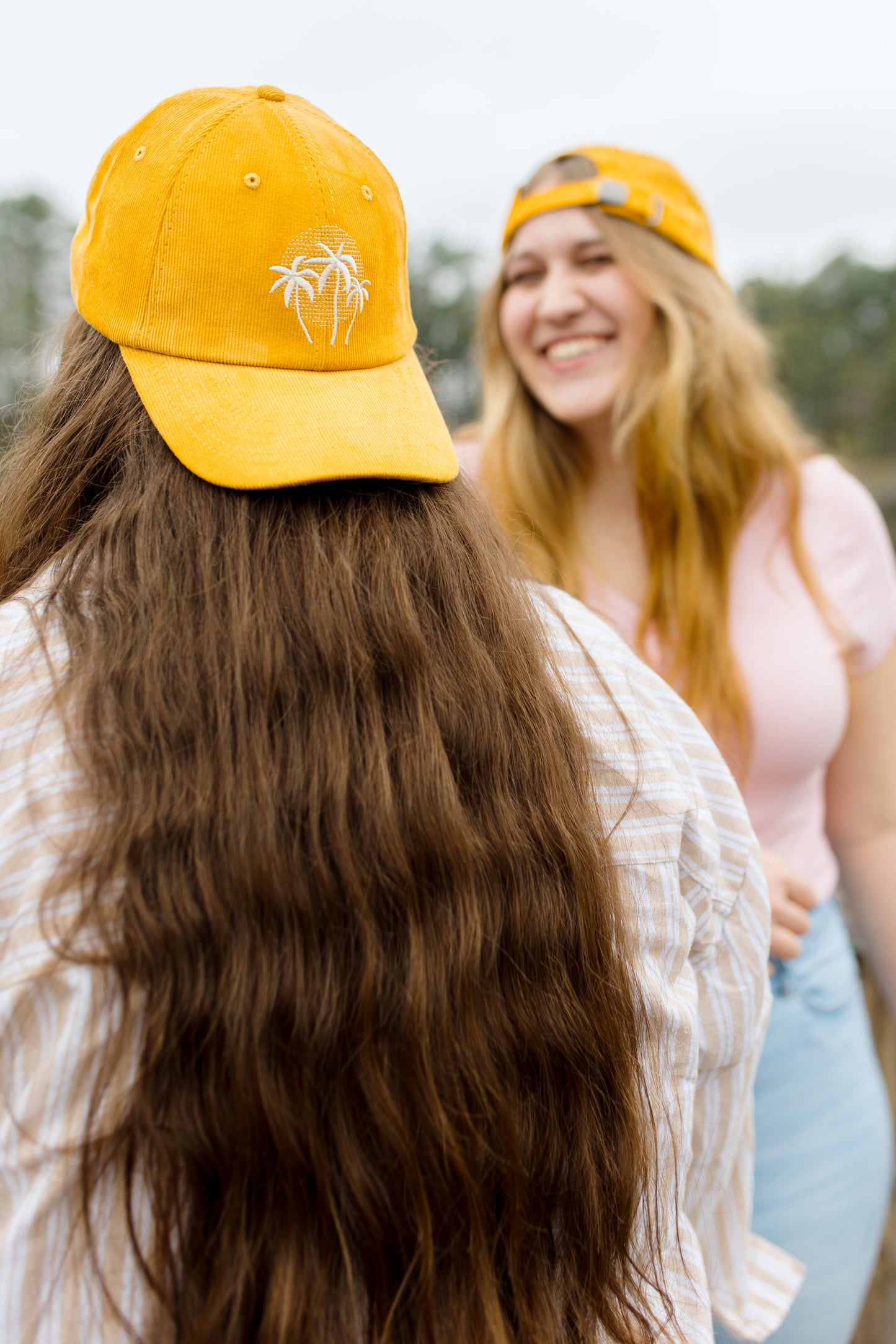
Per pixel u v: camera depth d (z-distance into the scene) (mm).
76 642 606
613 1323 642
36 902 554
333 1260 558
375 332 693
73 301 733
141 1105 539
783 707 1386
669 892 703
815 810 1465
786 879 1243
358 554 633
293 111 663
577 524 1598
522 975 613
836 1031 1343
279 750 581
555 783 652
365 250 667
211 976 547
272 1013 547
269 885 554
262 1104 540
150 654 585
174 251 630
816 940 1374
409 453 658
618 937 667
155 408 636
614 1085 644
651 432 1470
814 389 43312
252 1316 545
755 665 1406
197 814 558
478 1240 584
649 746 718
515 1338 599
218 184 622
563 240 1505
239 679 582
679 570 1458
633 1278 685
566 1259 634
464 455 1719
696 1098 827
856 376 43094
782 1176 1268
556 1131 620
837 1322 1280
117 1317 544
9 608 651
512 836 621
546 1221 623
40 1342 541
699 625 1430
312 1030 552
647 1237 688
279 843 563
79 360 713
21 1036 553
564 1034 621
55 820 566
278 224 629
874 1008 1803
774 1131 1277
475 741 627
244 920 553
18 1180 553
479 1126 589
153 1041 538
